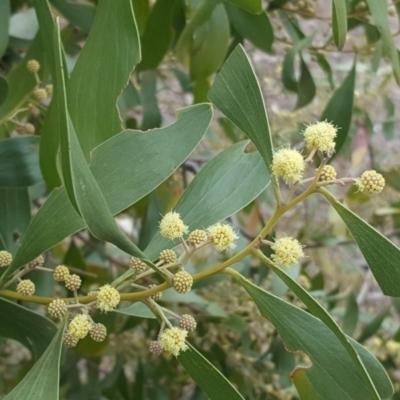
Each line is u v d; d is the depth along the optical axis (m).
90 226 0.21
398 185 0.63
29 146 0.32
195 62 0.40
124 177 0.26
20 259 0.26
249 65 0.22
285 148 0.25
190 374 0.25
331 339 0.24
